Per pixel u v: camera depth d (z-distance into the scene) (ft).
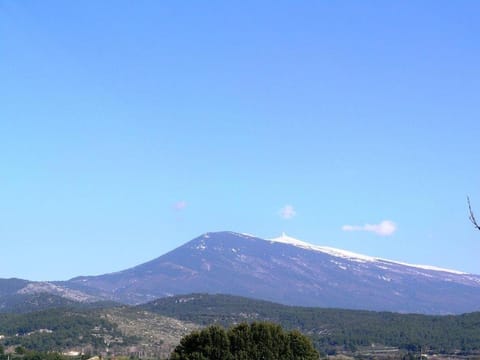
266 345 451.53
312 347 470.39
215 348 447.01
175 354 458.50
